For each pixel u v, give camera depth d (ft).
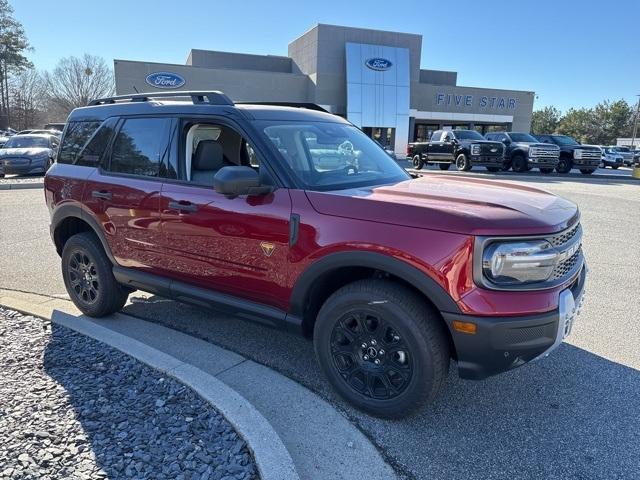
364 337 9.68
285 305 10.61
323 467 8.47
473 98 150.20
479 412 10.27
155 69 119.96
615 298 17.16
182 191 11.88
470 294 8.41
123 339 12.57
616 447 9.16
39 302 15.80
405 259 8.75
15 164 55.88
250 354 12.68
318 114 13.46
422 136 161.58
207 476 7.79
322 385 11.18
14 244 23.91
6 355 11.76
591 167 74.90
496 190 10.98
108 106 14.39
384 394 9.72
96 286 14.39
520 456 8.89
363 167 12.29
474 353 8.59
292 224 10.03
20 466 7.91
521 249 8.46
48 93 219.82
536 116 343.87
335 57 132.26
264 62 155.53
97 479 7.68
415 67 141.69
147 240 12.71
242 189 10.13
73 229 15.61
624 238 26.68
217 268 11.44
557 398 10.82
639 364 12.37
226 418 9.21
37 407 9.59
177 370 10.87
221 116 11.64
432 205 9.09
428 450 9.04
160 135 12.73
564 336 9.14
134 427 9.00
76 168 14.65
